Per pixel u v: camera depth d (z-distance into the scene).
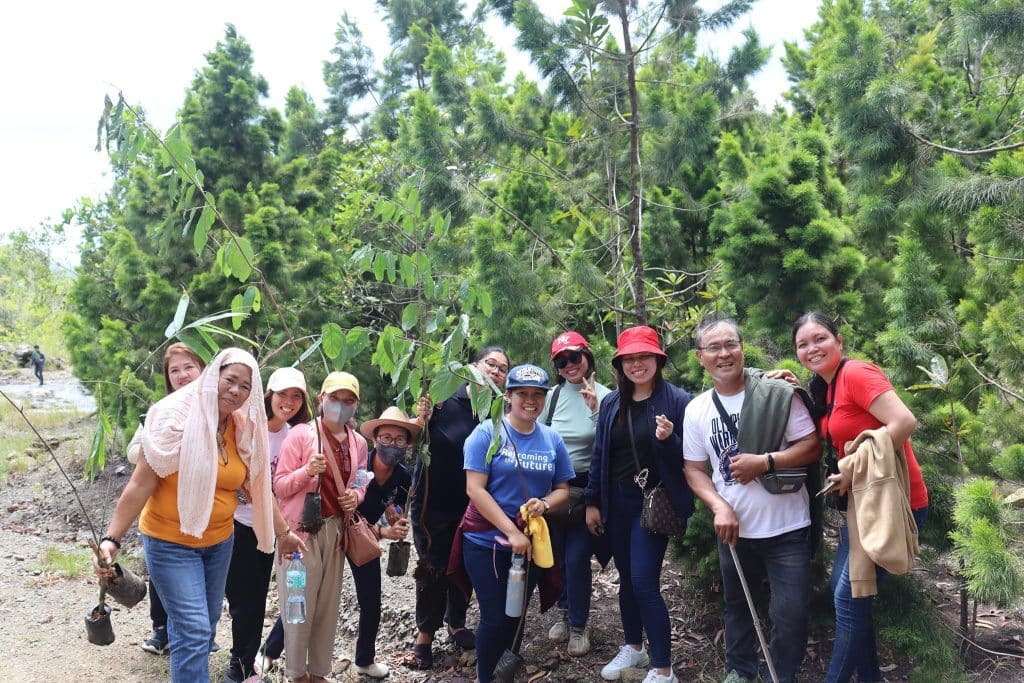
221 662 5.00
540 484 4.16
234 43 10.88
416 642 4.80
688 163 6.09
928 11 9.66
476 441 4.14
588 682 4.45
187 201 3.39
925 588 4.81
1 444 12.22
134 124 3.26
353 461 4.31
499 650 4.11
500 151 6.66
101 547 3.35
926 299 4.55
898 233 5.43
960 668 4.10
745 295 5.19
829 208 5.47
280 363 9.02
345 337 3.71
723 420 3.90
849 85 4.89
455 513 4.71
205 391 3.45
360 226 10.41
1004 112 6.80
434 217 4.20
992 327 4.48
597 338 6.43
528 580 4.15
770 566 3.82
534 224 6.55
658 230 6.94
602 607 5.44
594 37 5.81
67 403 18.53
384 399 9.82
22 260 30.02
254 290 3.44
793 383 3.92
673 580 5.61
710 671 4.40
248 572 4.34
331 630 4.21
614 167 6.62
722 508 3.79
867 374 3.48
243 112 10.45
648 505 4.07
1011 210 4.36
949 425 4.43
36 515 9.38
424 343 3.82
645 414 4.21
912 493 3.57
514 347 6.06
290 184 10.87
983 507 3.66
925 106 5.27
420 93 6.68
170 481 3.42
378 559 4.60
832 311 5.04
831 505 3.72
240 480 3.63
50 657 5.01
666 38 6.21
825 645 4.55
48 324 30.19
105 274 11.11
